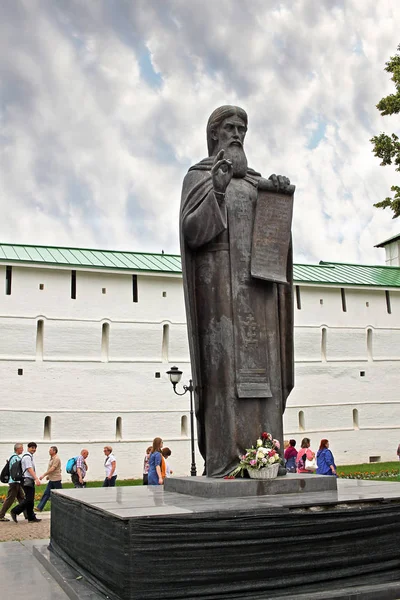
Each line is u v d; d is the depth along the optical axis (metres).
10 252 41.03
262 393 8.00
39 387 39.22
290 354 8.66
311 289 47.16
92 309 41.25
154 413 41.34
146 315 42.47
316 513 6.01
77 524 7.42
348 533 6.12
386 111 27.83
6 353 38.88
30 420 38.59
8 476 17.66
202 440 8.36
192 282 8.31
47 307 40.22
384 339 48.75
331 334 47.12
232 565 5.60
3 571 7.97
